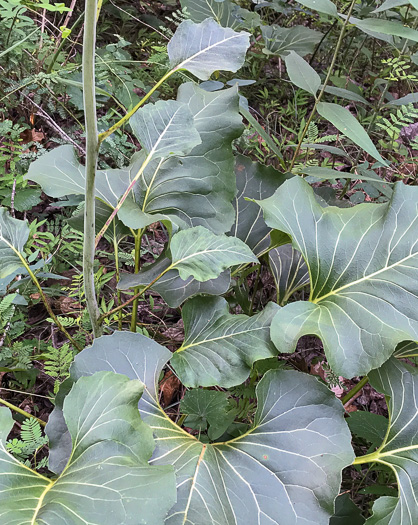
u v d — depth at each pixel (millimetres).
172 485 390
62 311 796
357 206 609
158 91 1022
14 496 395
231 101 654
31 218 890
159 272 609
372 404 789
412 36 654
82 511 375
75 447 435
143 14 1315
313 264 572
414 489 482
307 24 1465
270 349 520
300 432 480
